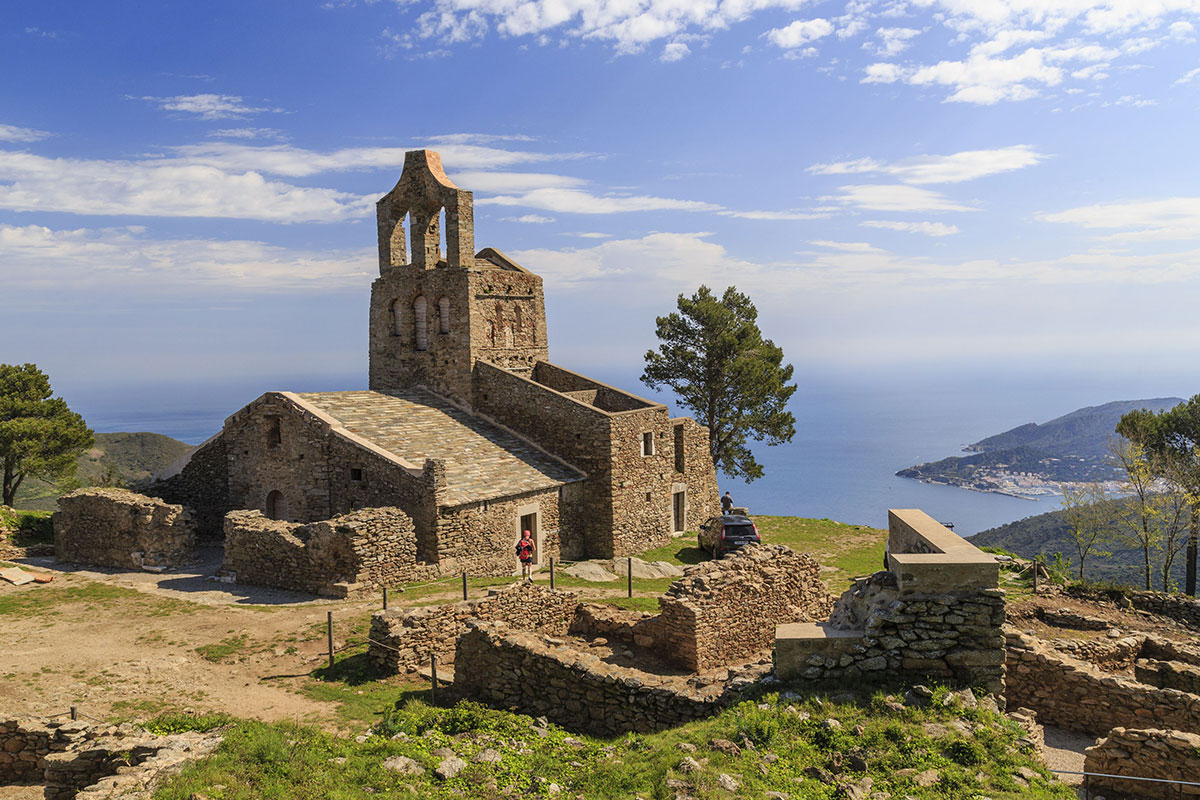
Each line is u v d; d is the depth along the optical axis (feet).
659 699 51.01
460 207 145.79
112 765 43.57
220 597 94.94
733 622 70.74
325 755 45.44
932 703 43.39
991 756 39.99
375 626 70.33
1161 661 69.05
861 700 44.57
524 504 123.13
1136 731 45.03
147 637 79.77
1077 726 56.13
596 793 40.86
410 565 102.99
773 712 44.29
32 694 64.18
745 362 190.19
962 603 45.60
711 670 67.21
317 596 95.14
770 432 203.72
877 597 48.70
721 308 195.93
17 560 118.42
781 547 80.12
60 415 173.88
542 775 44.16
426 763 45.24
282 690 65.87
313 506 123.24
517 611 75.97
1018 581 110.42
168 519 112.78
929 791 37.06
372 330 159.94
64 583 102.17
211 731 48.85
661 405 149.18
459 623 73.56
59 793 44.47
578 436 137.39
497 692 60.23
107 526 114.73
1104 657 68.64
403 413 135.74
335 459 120.37
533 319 162.09
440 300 149.69
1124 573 188.34
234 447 132.36
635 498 141.49
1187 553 160.97
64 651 75.56
